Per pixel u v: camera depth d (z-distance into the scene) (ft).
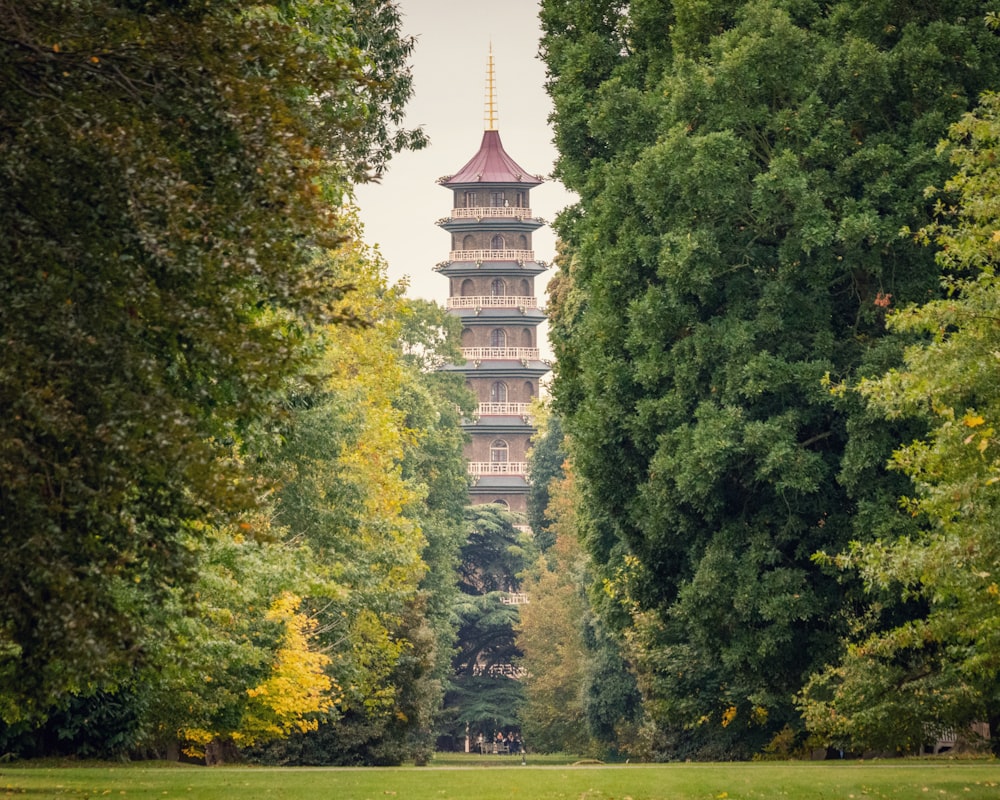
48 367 100.07
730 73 270.67
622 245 290.56
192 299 107.24
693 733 423.23
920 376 177.37
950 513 173.47
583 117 313.53
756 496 280.31
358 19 276.62
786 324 273.54
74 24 106.22
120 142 102.53
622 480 301.84
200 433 118.62
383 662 448.65
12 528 99.55
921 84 264.52
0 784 184.55
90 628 101.81
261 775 220.43
